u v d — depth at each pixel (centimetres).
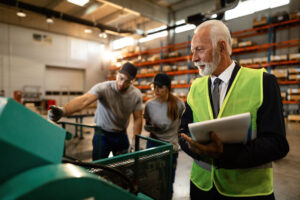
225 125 63
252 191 76
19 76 995
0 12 920
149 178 105
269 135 70
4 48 950
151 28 1084
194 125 65
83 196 34
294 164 292
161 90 168
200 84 102
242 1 766
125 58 1219
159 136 176
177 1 899
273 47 687
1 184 31
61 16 770
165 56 931
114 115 188
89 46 1265
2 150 30
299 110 646
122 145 202
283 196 208
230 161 68
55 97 1138
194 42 85
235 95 81
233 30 796
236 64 91
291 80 609
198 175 95
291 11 663
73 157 317
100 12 979
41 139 39
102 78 1334
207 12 371
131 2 778
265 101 74
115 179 86
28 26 1009
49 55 1095
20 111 38
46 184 29
